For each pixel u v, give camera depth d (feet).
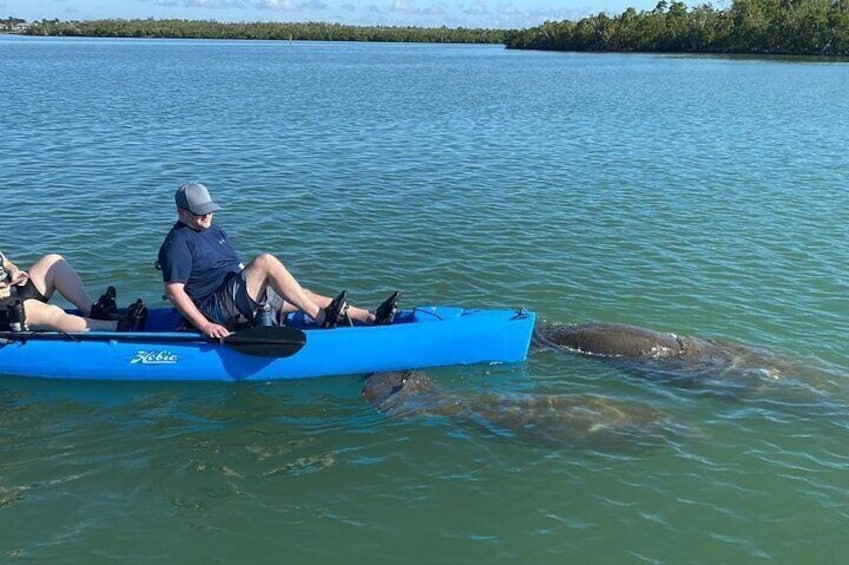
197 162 57.77
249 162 58.18
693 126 85.30
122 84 135.23
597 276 33.17
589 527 16.92
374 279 32.37
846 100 116.78
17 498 17.53
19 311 23.13
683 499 17.93
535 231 39.86
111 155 60.03
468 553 16.06
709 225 41.60
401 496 17.89
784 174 56.44
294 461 19.29
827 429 21.15
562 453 19.70
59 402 22.08
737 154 65.77
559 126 84.79
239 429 20.80
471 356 24.52
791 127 84.33
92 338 23.36
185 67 199.62
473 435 20.51
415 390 22.84
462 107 104.78
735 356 25.09
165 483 18.26
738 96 124.06
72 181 49.39
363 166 57.52
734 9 317.22
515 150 67.21
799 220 42.91
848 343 26.78
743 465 19.34
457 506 17.56
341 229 39.42
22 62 212.64
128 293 30.12
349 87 138.31
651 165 60.03
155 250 35.04
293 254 35.24
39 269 24.29
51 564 15.49
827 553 16.26
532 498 17.88
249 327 23.36
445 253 35.83
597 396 22.41
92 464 18.99
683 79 164.45
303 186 49.55
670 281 32.65
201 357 23.12
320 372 23.77
